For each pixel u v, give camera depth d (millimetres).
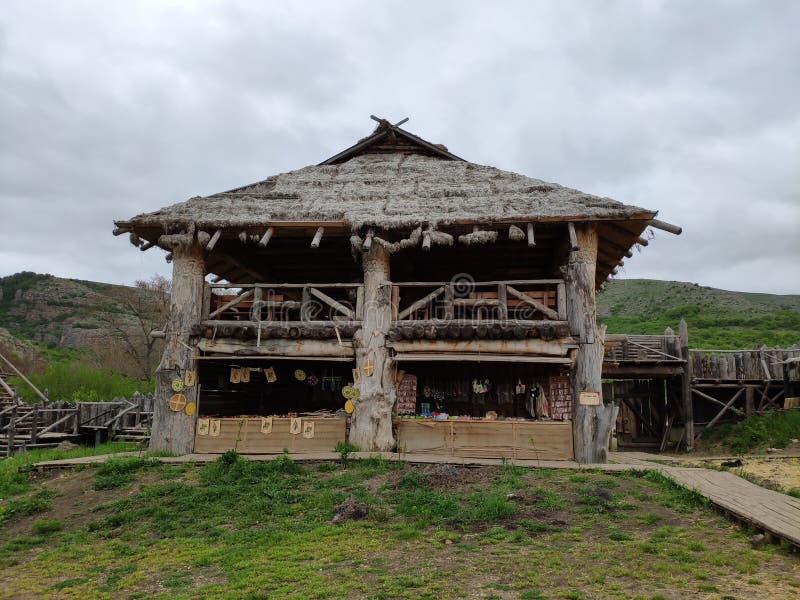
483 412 14922
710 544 7512
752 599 5797
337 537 8156
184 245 13625
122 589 6836
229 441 13117
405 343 12914
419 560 7230
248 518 9195
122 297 40906
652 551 7273
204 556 7699
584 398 12422
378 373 12859
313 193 14359
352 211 13156
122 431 19984
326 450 12891
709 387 21594
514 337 12641
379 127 16797
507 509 8852
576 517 8734
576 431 12438
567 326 12500
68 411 19828
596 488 9906
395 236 13414
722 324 46469
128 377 37500
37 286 68750
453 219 12531
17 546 8664
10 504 10336
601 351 12828
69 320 60656
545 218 12445
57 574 7465
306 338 13219
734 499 8867
